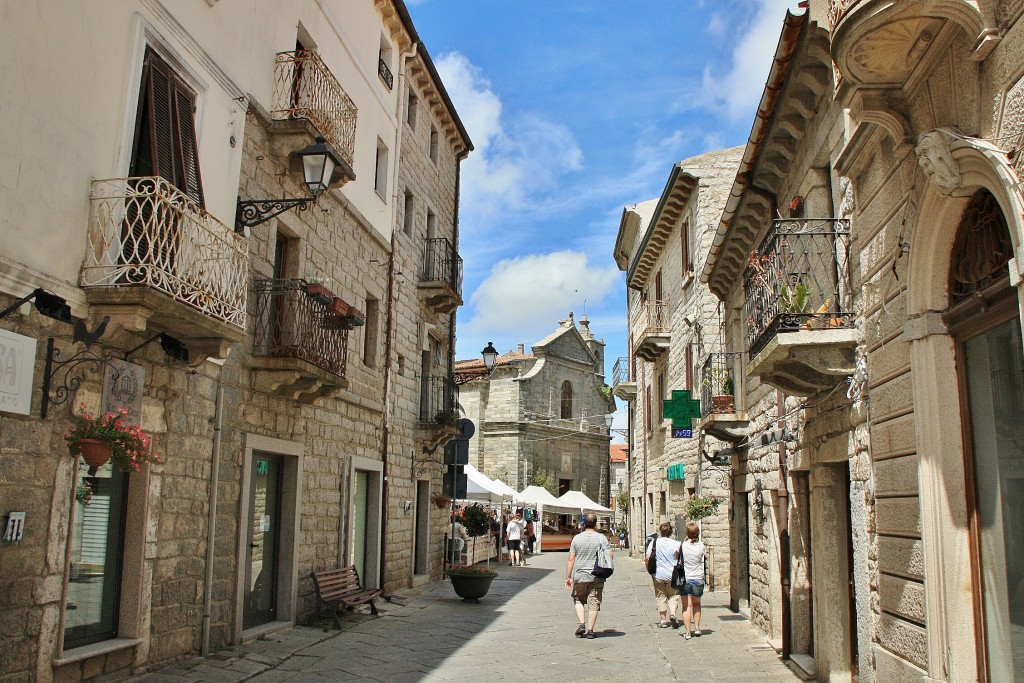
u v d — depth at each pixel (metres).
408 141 17.80
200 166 8.91
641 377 30.30
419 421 18.48
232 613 9.77
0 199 6.10
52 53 6.68
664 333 23.98
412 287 18.02
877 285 6.76
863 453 7.27
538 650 10.89
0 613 6.09
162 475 8.36
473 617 13.91
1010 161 4.34
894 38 5.26
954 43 5.06
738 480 15.20
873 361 6.88
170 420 8.52
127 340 7.60
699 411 17.73
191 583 8.88
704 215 19.53
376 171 16.11
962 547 5.44
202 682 7.91
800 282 7.83
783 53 8.46
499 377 44.38
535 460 43.84
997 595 5.18
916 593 5.92
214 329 7.99
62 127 6.77
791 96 9.08
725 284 15.38
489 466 43.59
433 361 20.30
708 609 15.89
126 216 7.00
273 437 10.97
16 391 6.18
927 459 5.66
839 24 5.27
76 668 6.99
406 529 17.53
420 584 18.45
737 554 15.32
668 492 24.38
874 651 6.91
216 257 8.12
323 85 11.53
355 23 14.27
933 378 5.68
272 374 10.34
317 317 11.09
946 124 5.25
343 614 13.04
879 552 6.76
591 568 12.23
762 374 8.77
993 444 5.23
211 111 9.26
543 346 45.00
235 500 9.91
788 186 10.52
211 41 9.27
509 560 30.19
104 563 7.70
